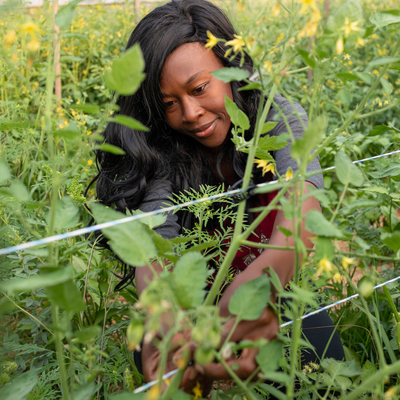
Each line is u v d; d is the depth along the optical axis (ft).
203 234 4.03
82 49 14.23
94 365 4.15
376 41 13.94
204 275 2.32
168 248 2.92
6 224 4.84
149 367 2.79
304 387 3.78
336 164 2.57
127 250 2.38
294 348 2.61
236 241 2.62
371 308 5.48
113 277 5.62
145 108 4.49
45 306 5.22
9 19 2.80
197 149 4.85
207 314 1.95
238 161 4.73
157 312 1.87
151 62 4.00
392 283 5.05
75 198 4.77
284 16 10.51
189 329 2.60
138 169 4.53
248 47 2.49
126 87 2.11
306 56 2.42
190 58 3.96
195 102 4.08
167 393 2.34
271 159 3.07
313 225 2.31
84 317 5.35
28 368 4.88
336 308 5.86
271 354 2.47
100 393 4.60
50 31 2.48
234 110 2.87
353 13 2.39
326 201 2.47
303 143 2.21
